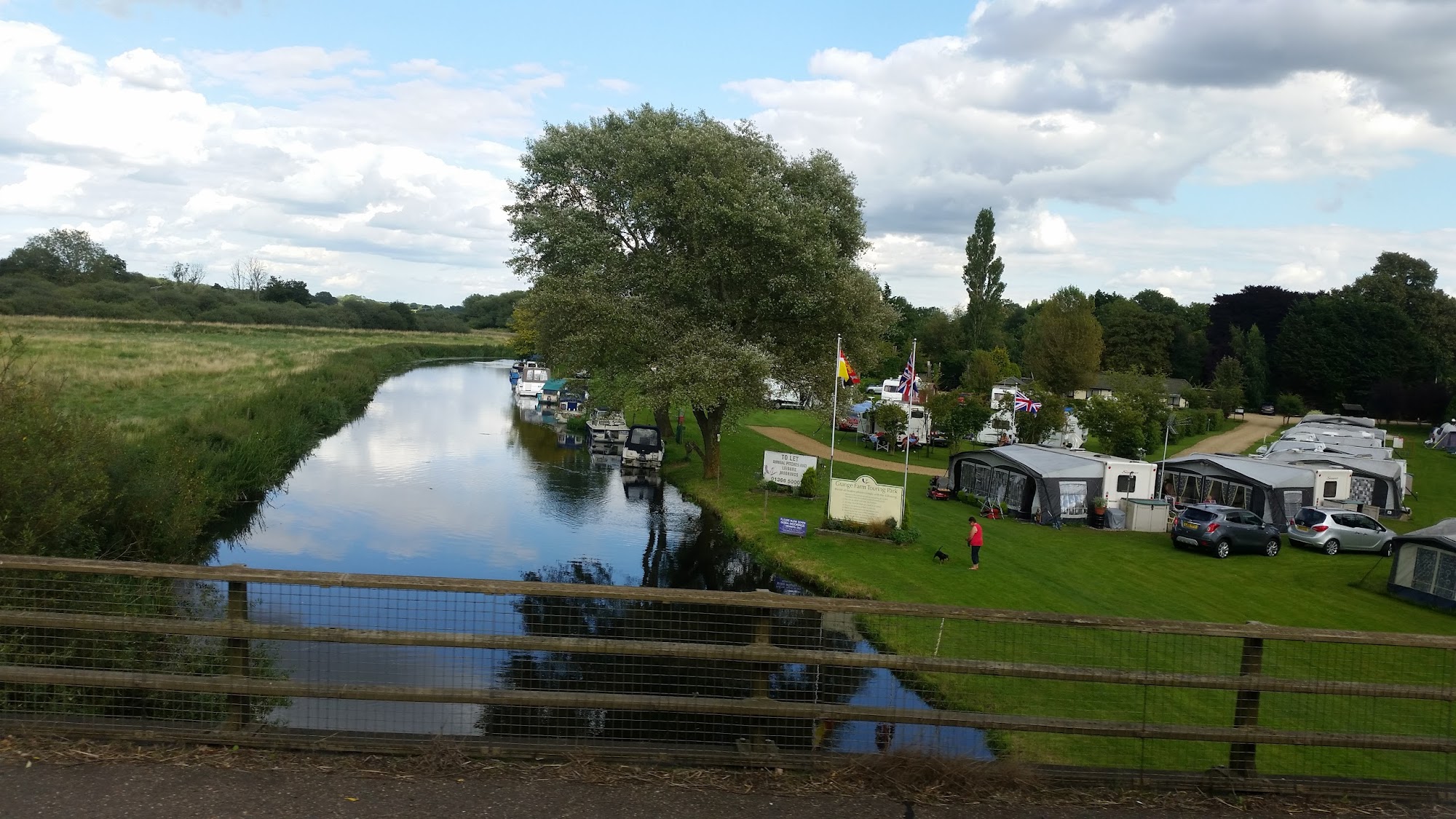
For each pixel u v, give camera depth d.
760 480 38.91
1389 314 98.94
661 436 46.88
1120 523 36.12
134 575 5.49
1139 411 53.50
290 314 143.00
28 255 134.50
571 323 35.66
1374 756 12.06
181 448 25.66
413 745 5.67
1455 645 5.81
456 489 36.62
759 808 5.25
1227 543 30.61
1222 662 16.27
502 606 15.69
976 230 102.69
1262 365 102.00
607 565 25.81
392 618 14.60
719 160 36.00
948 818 5.29
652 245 38.66
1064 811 5.48
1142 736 5.90
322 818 4.86
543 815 5.00
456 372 109.56
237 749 5.62
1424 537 24.75
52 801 4.91
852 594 23.59
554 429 61.06
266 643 12.91
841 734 7.85
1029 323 110.88
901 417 55.75
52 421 14.61
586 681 10.41
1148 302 133.12
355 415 61.25
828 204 38.97
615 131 38.56
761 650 5.72
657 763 5.71
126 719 5.91
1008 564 27.36
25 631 7.79
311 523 28.67
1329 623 22.47
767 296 36.75
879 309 39.41
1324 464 43.88
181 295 134.00
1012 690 13.34
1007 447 40.94
